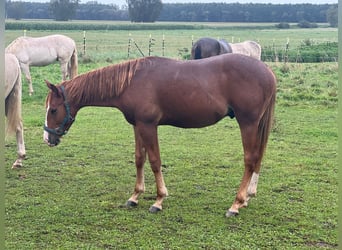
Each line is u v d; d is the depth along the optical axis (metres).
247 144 4.93
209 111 4.91
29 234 4.47
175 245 4.23
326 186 5.89
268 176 6.28
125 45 32.75
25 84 13.85
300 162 6.95
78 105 5.22
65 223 4.75
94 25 51.44
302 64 19.56
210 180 6.14
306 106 11.52
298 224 4.72
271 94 4.91
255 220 4.82
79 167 6.68
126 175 6.36
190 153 7.46
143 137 5.02
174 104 4.92
